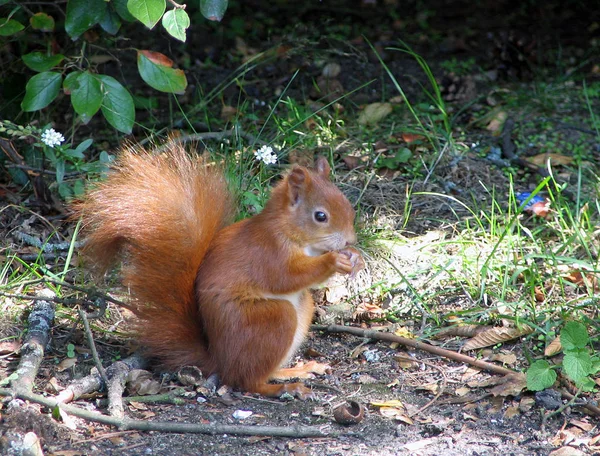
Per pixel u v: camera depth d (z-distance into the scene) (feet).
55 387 25.20
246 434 23.25
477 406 25.09
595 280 31.17
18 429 22.00
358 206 35.42
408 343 28.43
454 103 45.73
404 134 41.24
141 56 31.55
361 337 29.55
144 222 25.68
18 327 28.58
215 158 36.60
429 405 25.26
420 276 32.22
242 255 25.50
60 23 45.32
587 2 56.13
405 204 36.29
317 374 27.30
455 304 30.91
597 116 43.98
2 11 38.86
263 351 25.16
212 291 25.43
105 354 27.94
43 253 33.12
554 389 25.61
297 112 40.98
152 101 45.09
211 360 26.12
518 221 33.63
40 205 36.32
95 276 28.30
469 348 28.45
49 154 32.50
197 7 53.47
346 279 32.17
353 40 52.03
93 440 22.74
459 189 38.14
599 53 50.62
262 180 36.52
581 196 37.01
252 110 44.68
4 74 40.45
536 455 22.49
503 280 31.04
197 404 25.08
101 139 42.04
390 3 57.41
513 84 47.85
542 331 27.89
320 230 25.40
